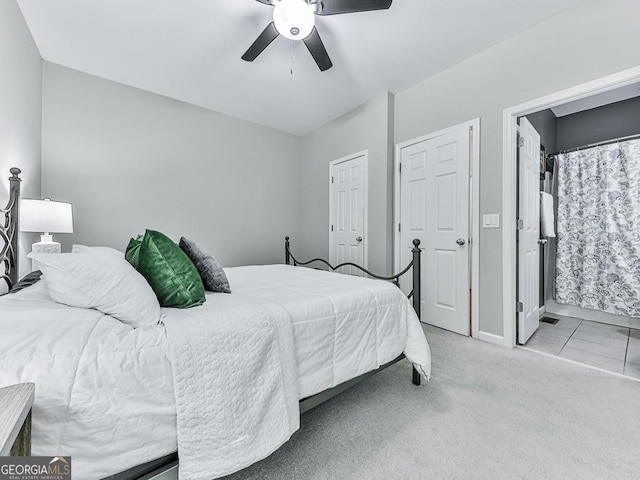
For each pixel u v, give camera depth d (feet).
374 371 5.07
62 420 2.25
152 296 3.44
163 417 2.70
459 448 4.04
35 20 7.00
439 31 7.33
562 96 6.75
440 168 9.23
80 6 6.54
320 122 13.29
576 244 10.73
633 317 9.39
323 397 4.27
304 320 4.09
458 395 5.39
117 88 9.78
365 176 11.43
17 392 1.96
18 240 6.38
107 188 9.68
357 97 10.91
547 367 6.50
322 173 13.67
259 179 13.51
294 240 14.84
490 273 8.05
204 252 5.08
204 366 2.98
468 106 8.50
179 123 11.12
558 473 3.60
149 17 6.86
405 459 3.85
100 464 2.40
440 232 9.24
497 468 3.69
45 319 2.69
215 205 12.14
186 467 2.72
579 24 6.49
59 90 8.83
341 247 12.66
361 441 4.20
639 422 4.57
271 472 3.66
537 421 4.61
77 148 9.14
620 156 9.71
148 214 10.47
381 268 10.82
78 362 2.40
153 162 10.56
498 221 7.88
